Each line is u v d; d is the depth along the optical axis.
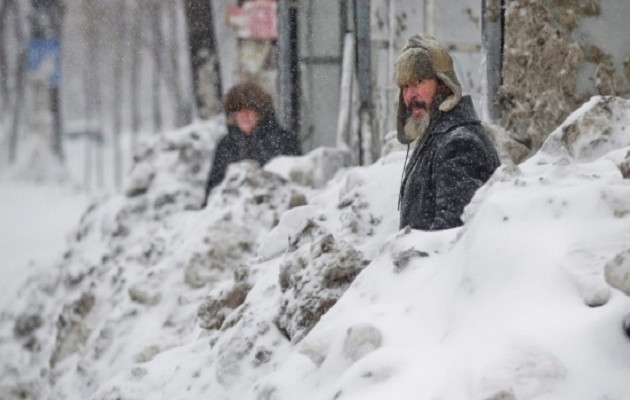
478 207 9.67
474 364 7.61
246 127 23.05
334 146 30.69
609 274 7.33
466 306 8.44
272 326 12.00
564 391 7.36
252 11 32.78
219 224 18.97
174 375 12.87
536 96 17.56
